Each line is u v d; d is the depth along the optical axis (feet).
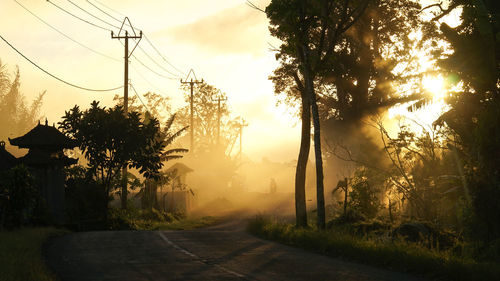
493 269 31.50
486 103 50.47
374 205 72.69
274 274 32.71
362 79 150.92
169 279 30.63
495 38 49.14
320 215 63.05
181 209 151.84
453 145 57.82
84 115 94.89
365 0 68.95
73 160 92.17
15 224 62.08
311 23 63.31
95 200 93.71
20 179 61.72
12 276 28.73
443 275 32.53
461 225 48.70
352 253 40.86
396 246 40.06
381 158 97.40
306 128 69.56
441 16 56.34
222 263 37.06
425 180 64.90
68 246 46.88
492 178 45.85
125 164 96.37
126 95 118.73
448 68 51.96
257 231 64.54
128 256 40.29
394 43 148.87
